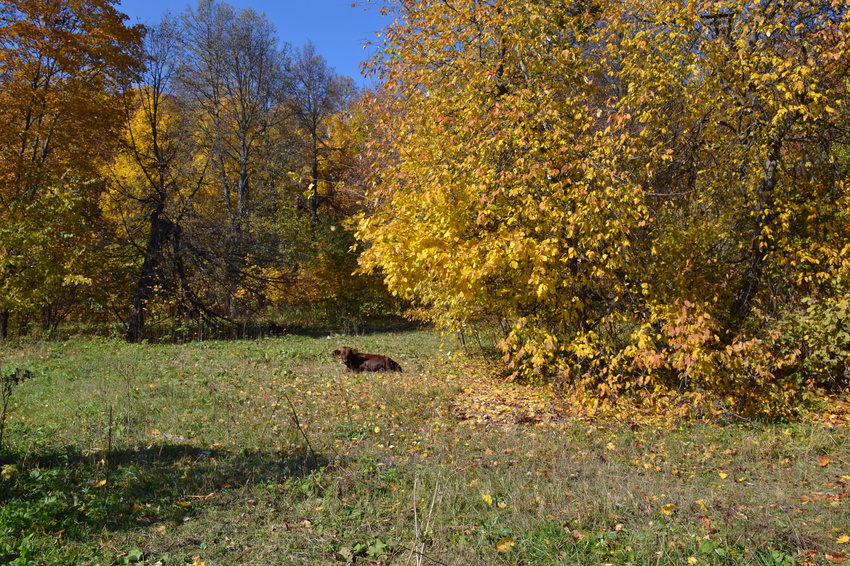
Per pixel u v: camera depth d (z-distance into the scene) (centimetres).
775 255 979
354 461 637
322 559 416
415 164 964
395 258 864
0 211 1525
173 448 661
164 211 2017
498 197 872
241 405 888
